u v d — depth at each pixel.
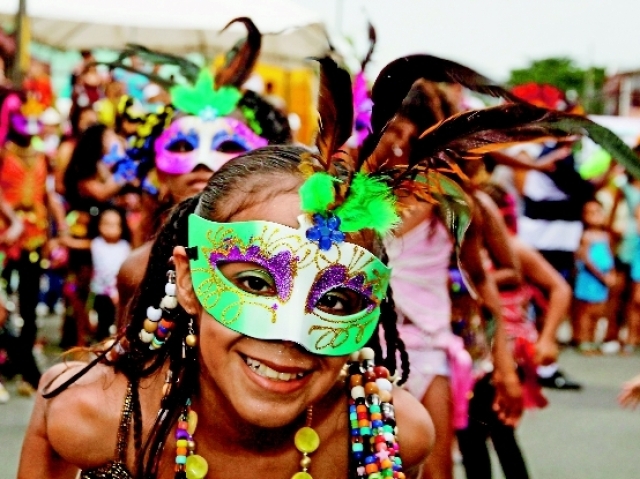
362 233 1.46
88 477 1.65
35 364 4.86
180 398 1.60
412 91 2.05
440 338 2.60
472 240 2.48
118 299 2.44
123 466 1.61
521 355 3.12
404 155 1.66
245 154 1.55
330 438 1.65
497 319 2.55
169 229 1.68
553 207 6.62
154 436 1.59
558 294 3.02
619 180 7.41
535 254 3.05
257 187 1.45
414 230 2.56
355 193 1.42
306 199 1.39
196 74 2.78
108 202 5.19
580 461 4.08
